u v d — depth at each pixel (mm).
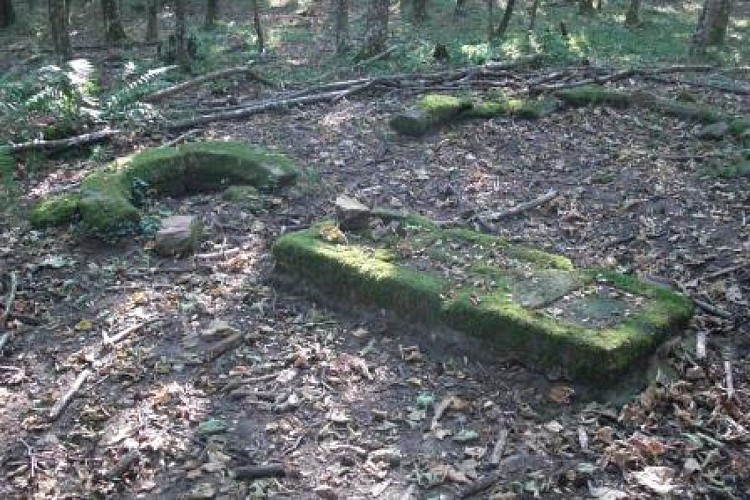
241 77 12109
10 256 6305
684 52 16453
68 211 6723
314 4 26344
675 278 5855
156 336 5219
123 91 9438
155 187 7340
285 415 4434
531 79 11391
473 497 3820
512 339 4625
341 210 5922
